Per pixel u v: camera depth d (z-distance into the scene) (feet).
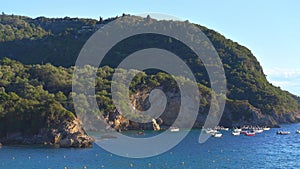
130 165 371.56
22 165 369.71
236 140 619.67
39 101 611.88
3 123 535.19
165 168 360.89
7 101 557.33
